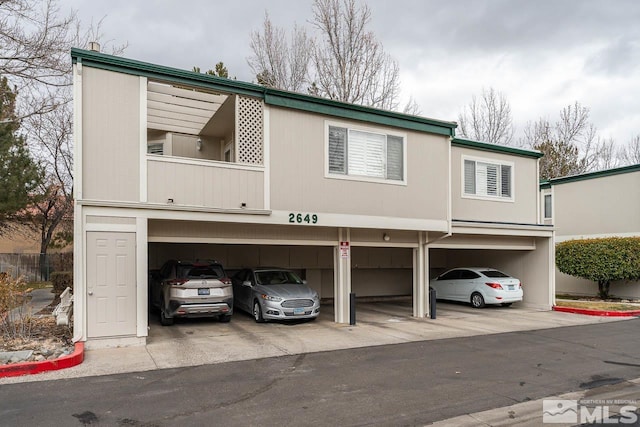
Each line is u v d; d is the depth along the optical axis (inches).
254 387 272.7
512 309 660.1
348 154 490.9
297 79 957.2
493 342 414.9
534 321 545.0
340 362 335.6
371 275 789.2
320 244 500.4
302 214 454.0
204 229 431.5
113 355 345.7
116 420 219.0
